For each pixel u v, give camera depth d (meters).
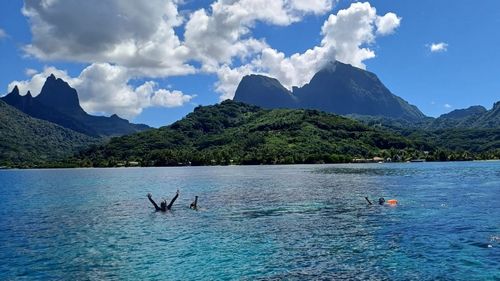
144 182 123.00
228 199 68.00
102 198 75.12
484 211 49.81
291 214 50.12
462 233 37.28
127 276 27.06
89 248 34.12
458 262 28.61
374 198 65.12
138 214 52.22
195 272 27.66
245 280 25.95
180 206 59.31
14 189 104.19
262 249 32.97
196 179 132.75
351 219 45.62
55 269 28.62
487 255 30.14
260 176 139.75
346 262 29.02
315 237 36.81
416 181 101.75
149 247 34.16
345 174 140.75
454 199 62.16
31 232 41.28
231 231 40.12
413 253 30.91
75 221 47.66
